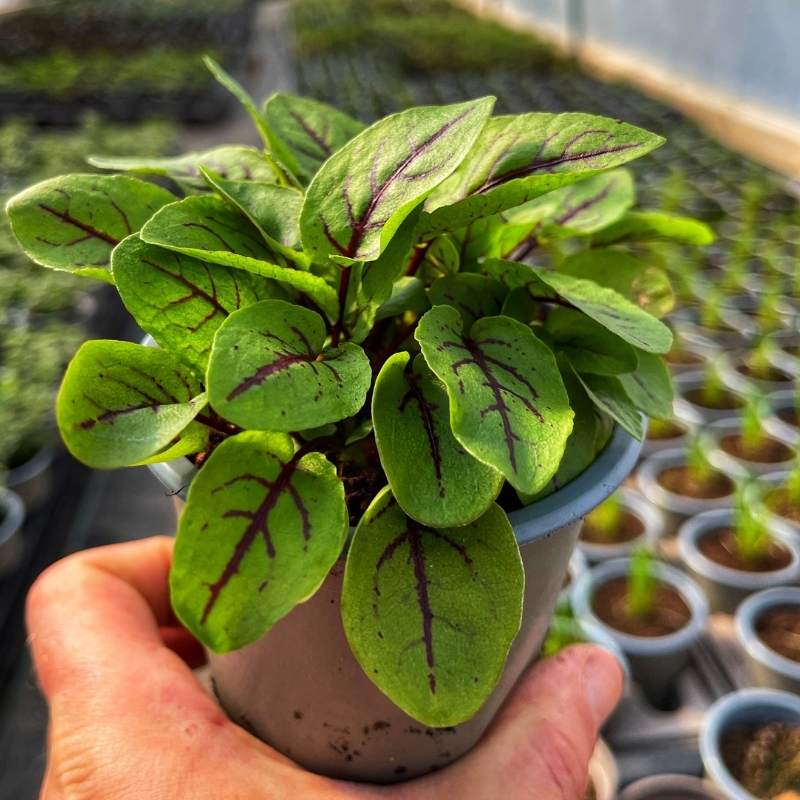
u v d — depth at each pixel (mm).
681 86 2385
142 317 260
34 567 752
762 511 686
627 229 370
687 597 604
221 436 302
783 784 460
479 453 228
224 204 304
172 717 337
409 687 250
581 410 312
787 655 553
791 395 875
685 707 543
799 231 1336
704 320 1062
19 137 1792
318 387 239
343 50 2996
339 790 325
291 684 320
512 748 339
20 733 590
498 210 278
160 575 444
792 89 1840
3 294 1108
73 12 3908
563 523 284
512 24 4004
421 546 269
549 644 539
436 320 269
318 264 300
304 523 249
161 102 2340
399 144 287
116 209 317
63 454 871
